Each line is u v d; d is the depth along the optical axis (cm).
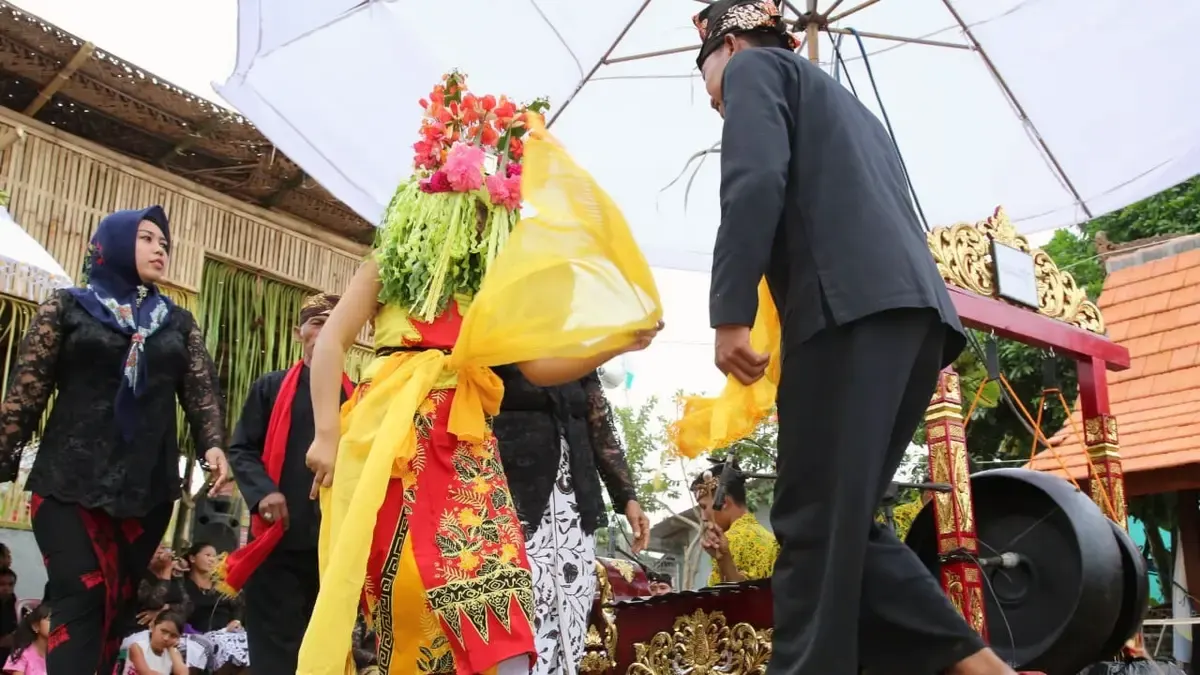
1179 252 981
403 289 248
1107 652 332
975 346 396
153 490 341
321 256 880
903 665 200
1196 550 710
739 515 439
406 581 220
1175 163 487
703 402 316
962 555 315
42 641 503
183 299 778
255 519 352
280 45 415
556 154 245
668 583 432
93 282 349
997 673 190
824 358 204
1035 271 417
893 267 202
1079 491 326
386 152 449
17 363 329
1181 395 696
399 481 228
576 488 299
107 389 334
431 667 222
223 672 557
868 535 195
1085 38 468
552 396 295
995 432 1061
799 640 196
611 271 239
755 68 222
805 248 211
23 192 706
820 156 215
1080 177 500
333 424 240
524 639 218
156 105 766
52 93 734
